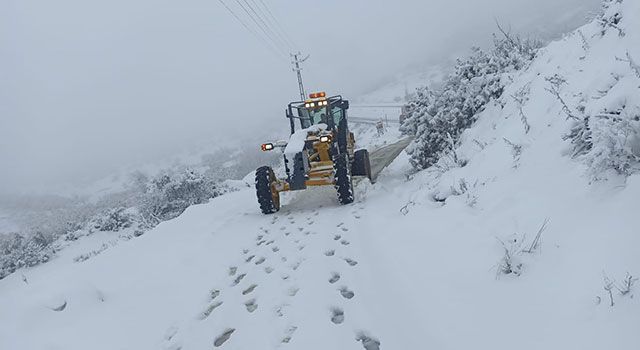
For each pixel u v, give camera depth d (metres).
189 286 4.60
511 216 3.65
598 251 2.58
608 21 4.93
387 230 4.85
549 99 5.05
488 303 2.85
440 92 8.20
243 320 3.58
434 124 7.70
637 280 2.21
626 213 2.66
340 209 6.29
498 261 3.20
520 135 5.04
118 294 4.68
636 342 1.93
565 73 5.25
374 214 5.63
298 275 4.18
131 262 5.65
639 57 3.83
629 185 2.86
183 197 14.10
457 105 7.66
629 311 2.10
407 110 8.52
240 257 5.10
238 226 6.40
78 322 4.11
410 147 8.05
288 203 7.46
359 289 3.64
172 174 15.14
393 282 3.61
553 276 2.72
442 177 5.93
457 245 3.76
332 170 6.72
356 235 4.96
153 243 6.39
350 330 3.09
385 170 9.22
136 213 16.14
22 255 13.02
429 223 4.50
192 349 3.38
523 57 7.55
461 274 3.31
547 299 2.57
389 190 6.97
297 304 3.61
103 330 3.94
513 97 6.00
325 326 3.20
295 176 6.58
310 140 6.76
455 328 2.76
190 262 5.28
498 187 4.34
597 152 3.10
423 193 5.55
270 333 3.27
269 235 5.70
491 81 7.37
